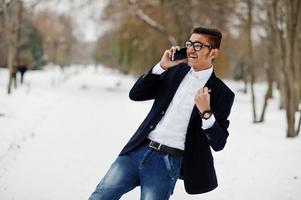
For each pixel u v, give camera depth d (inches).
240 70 2132.1
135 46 1242.0
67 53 2906.0
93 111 609.0
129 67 1366.9
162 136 120.3
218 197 223.6
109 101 808.3
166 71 125.9
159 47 1138.0
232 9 749.9
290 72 437.4
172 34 1072.2
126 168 122.2
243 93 1444.4
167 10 1050.1
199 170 121.2
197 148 120.9
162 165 119.2
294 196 227.6
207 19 968.9
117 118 540.4
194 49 118.2
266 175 270.5
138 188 224.2
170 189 121.3
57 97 821.9
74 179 243.0
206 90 112.0
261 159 318.3
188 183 121.8
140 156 121.3
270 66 1168.2
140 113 613.9
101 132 417.7
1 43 959.6
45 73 2096.5
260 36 939.3
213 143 114.0
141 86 124.6
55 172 255.1
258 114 729.0
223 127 118.6
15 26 754.8
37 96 796.6
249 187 243.3
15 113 499.2
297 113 709.9
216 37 119.0
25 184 225.9
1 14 714.8
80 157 299.9
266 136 445.7
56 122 470.0
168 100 121.5
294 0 431.5
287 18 434.9
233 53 1540.4
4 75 1470.2
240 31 1009.5
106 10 1107.3
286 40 437.7
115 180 121.8
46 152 308.7
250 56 593.3
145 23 1110.4
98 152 321.1
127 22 1149.1
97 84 1460.4
